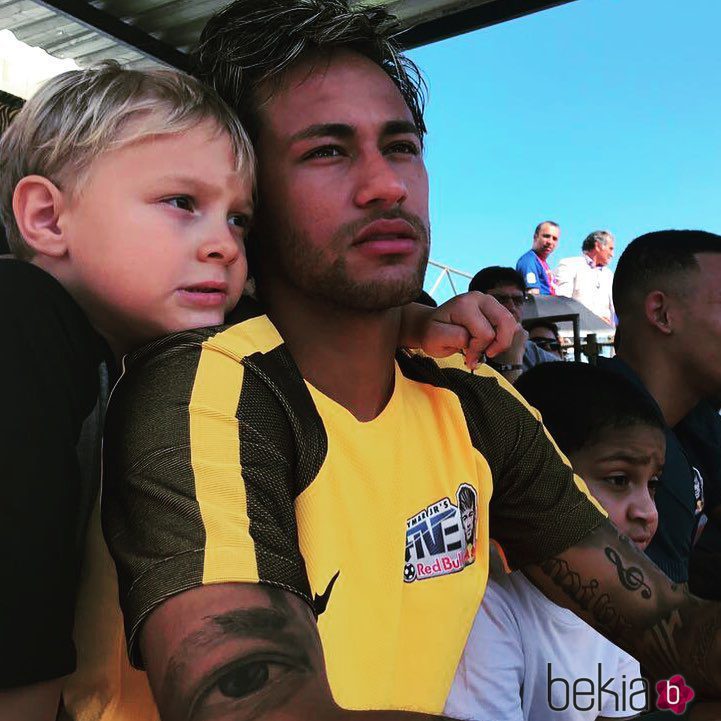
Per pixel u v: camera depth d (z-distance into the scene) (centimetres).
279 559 64
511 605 129
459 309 100
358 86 91
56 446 65
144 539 63
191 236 79
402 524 88
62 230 80
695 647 98
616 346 211
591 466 145
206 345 76
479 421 102
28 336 67
